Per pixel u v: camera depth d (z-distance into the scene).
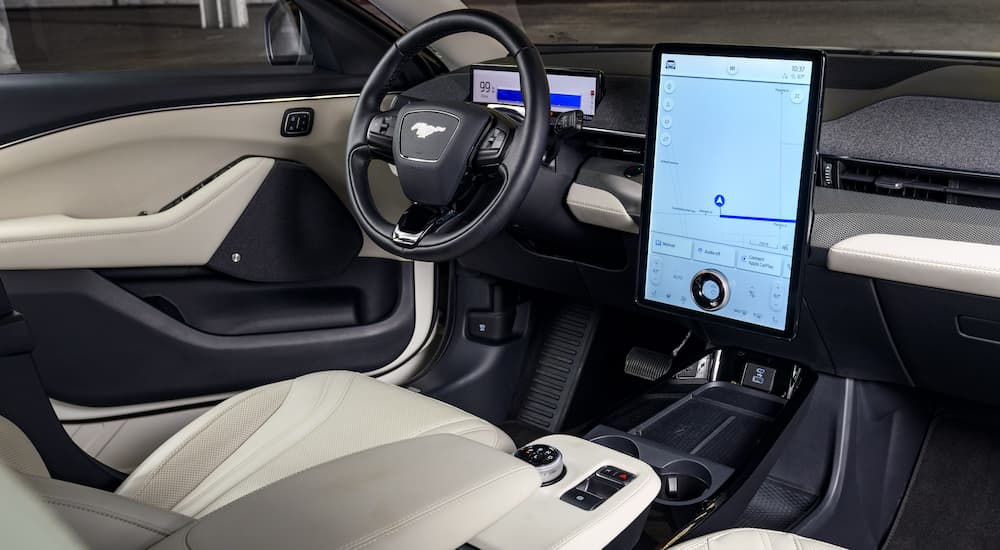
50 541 0.42
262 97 1.79
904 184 1.48
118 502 0.81
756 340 1.68
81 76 1.66
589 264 1.81
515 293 2.11
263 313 1.87
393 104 1.92
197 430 1.26
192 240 1.72
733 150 1.29
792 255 1.28
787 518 1.63
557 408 2.11
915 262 1.35
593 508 1.06
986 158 1.38
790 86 1.22
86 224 1.59
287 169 1.84
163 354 1.72
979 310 1.37
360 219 1.54
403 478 0.81
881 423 1.72
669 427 1.62
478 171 1.44
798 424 1.60
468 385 2.08
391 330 2.02
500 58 1.95
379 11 1.88
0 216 1.57
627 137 1.68
